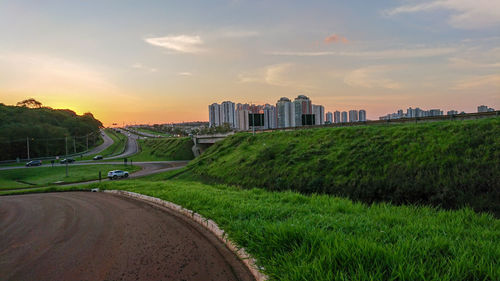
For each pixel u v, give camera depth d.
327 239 4.99
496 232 6.17
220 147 43.53
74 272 5.12
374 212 8.41
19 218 11.52
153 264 5.32
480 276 3.70
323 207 9.10
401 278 3.63
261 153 27.95
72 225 9.31
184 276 4.73
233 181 25.34
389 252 4.25
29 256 6.16
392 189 14.45
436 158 15.27
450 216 8.05
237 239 5.98
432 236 5.34
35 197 21.05
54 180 46.12
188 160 75.31
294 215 7.54
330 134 26.73
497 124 16.56
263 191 13.95
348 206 9.26
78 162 72.44
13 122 104.25
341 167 18.53
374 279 3.66
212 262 5.32
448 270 3.77
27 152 94.19
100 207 13.12
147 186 20.14
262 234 5.82
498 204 10.92
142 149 105.38
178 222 8.75
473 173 12.97
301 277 3.92
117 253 6.05
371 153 18.84
